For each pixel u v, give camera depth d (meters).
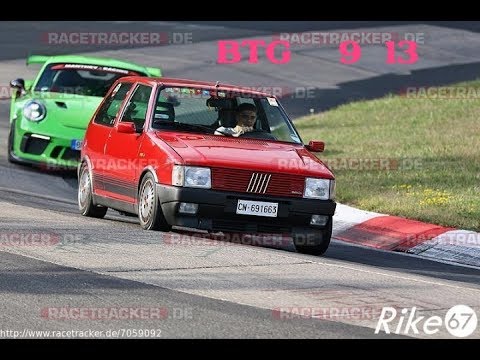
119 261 31.20
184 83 39.97
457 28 112.50
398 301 28.00
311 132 69.56
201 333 23.86
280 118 39.78
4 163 54.84
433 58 100.38
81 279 28.67
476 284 33.19
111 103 42.00
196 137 37.88
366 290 29.19
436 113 74.12
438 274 35.19
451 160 57.97
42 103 53.34
